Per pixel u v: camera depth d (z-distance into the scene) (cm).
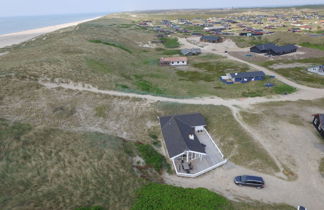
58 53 7400
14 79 4841
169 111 4678
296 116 4450
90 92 5031
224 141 3791
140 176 2873
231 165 3288
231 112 4653
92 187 2505
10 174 2475
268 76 6906
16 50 8544
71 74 5672
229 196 2694
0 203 2053
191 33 15700
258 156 3384
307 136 3806
